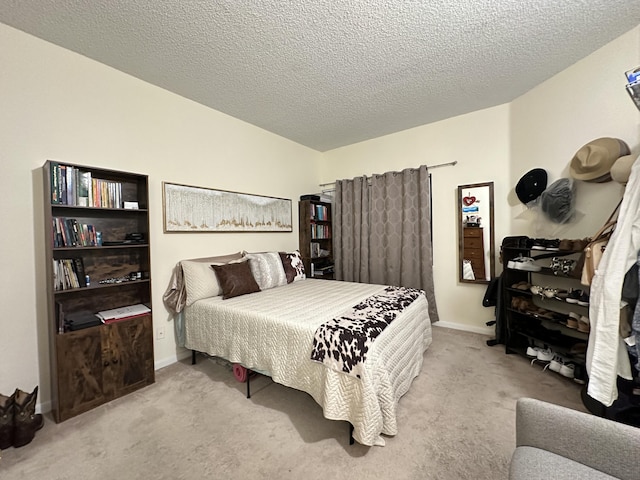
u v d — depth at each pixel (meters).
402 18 1.60
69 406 1.64
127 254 2.13
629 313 1.39
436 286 3.26
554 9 1.56
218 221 2.81
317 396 1.50
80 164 1.88
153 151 2.32
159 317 2.32
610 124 1.89
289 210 3.74
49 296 1.64
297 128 3.37
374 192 3.60
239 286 2.36
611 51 1.86
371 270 3.65
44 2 1.44
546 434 0.86
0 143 1.60
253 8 1.51
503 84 2.40
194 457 1.34
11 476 1.24
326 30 1.69
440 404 1.72
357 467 1.26
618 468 0.75
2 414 1.39
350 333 1.46
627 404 1.47
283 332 1.67
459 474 1.21
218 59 1.98
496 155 2.84
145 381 2.00
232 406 1.76
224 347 2.01
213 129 2.79
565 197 2.14
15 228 1.65
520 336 2.49
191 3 1.47
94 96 1.98
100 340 1.78
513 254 2.52
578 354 1.90
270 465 1.28
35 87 1.72
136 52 1.89
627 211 1.35
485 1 1.49
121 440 1.46
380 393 1.39
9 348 1.63
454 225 3.13
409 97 2.61
